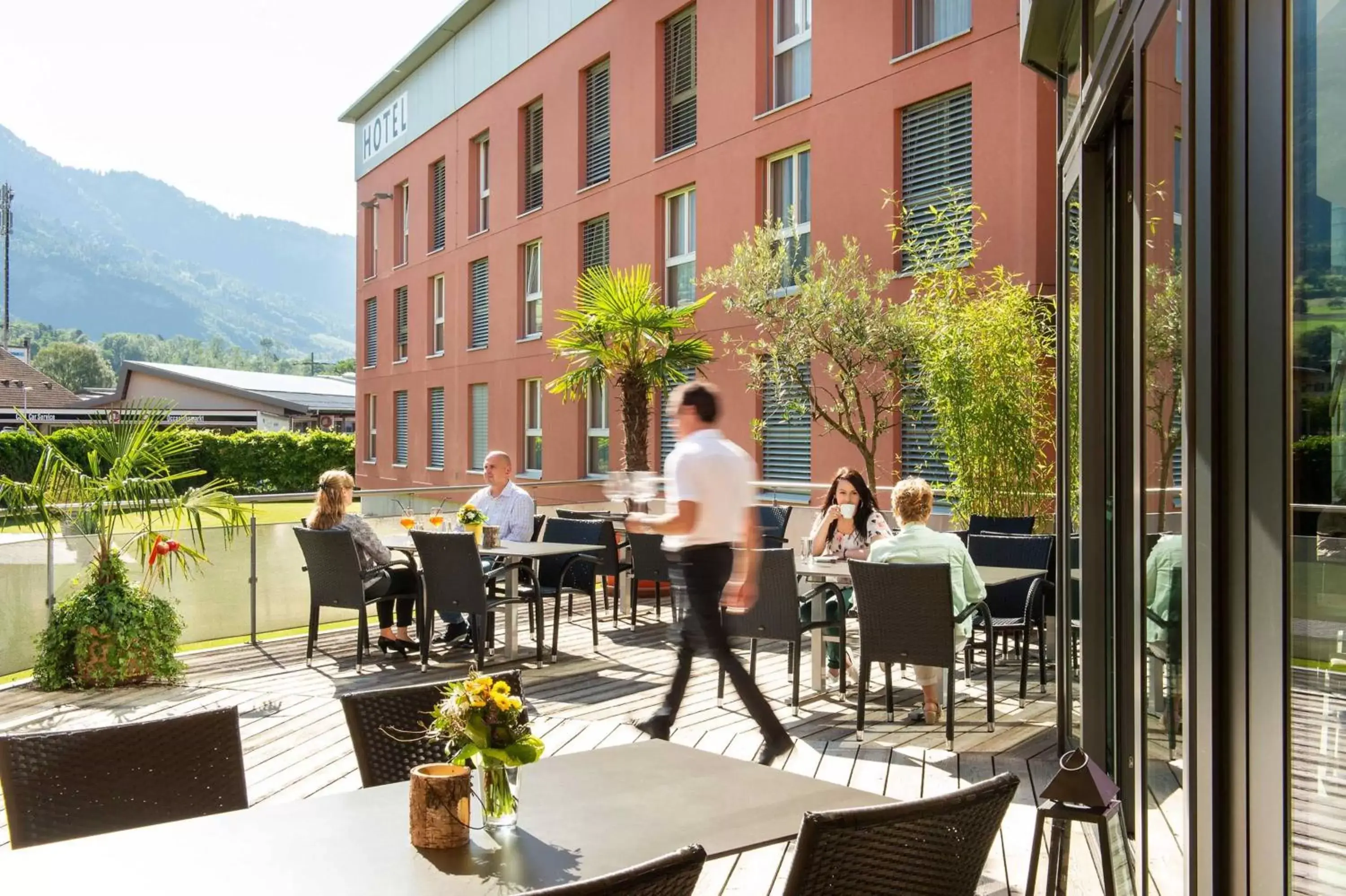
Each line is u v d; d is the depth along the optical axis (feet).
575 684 21.88
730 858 12.14
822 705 19.70
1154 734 8.15
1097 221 11.82
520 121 56.95
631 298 34.32
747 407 39.52
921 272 29.94
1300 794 5.17
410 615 25.25
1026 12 13.67
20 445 77.51
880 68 33.65
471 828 6.70
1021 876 11.19
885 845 5.78
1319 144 4.94
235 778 8.21
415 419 70.54
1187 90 6.25
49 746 7.55
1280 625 5.31
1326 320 4.89
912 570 16.46
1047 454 26.48
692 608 15.83
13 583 22.57
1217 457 5.88
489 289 59.93
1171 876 7.61
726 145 40.52
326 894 5.79
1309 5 5.01
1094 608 11.97
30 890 5.81
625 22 47.11
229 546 26.78
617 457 47.57
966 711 19.11
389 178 74.43
